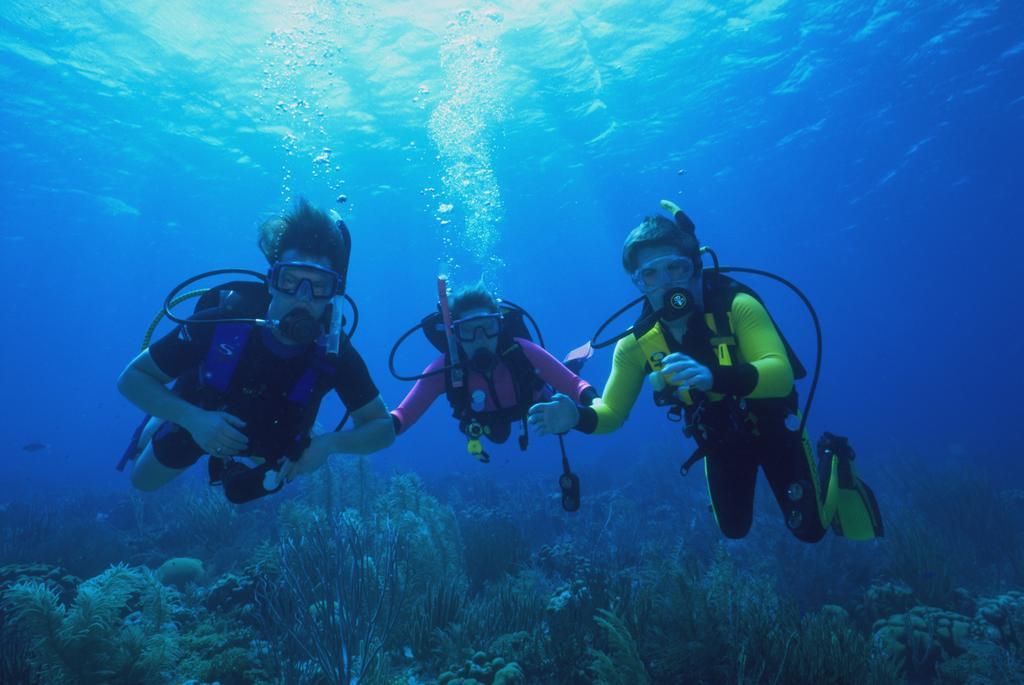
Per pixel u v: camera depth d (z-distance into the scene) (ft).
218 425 6.72
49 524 37.37
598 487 60.08
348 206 102.53
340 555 16.02
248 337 7.60
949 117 85.56
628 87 70.23
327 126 72.28
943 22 62.13
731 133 87.56
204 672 15.49
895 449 59.21
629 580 20.21
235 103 66.28
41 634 13.99
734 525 10.23
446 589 20.97
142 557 31.32
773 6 57.82
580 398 13.37
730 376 7.80
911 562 24.00
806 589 23.66
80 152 77.61
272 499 38.32
